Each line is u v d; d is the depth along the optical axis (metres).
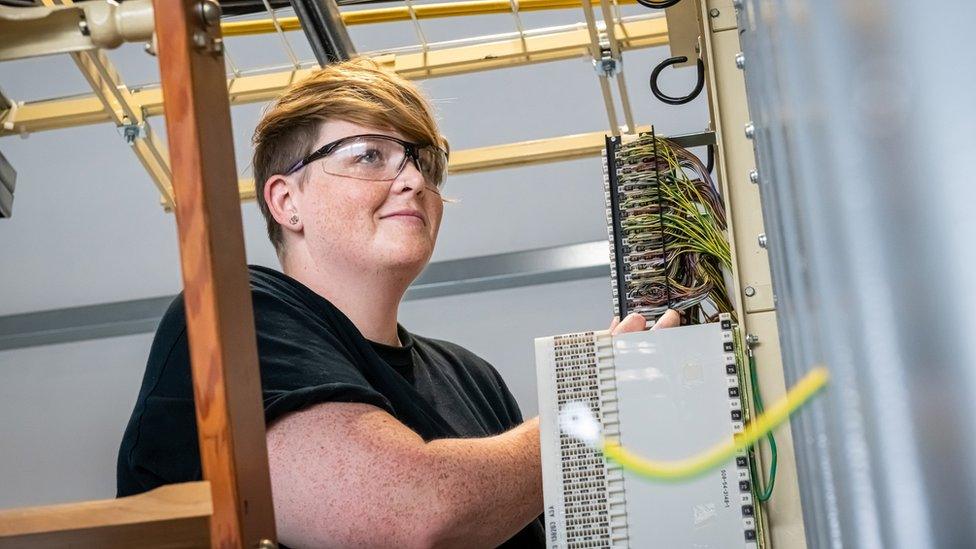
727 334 1.39
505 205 5.71
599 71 2.53
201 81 0.75
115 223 5.79
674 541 1.33
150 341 5.84
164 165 2.72
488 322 5.69
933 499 0.48
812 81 0.64
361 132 1.64
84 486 5.71
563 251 5.62
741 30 1.18
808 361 0.80
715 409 1.37
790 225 0.83
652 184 1.64
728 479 1.34
